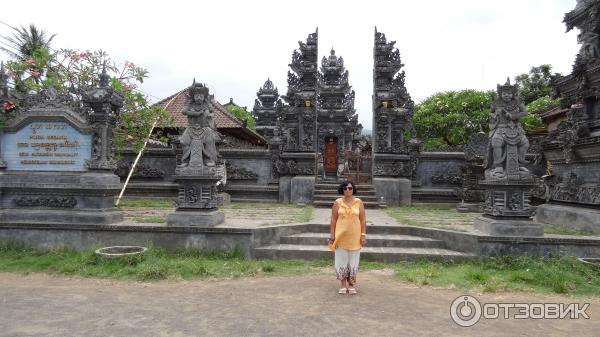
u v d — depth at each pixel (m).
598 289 7.18
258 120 34.78
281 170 18.06
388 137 18.27
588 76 11.36
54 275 7.96
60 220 9.59
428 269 8.25
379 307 6.13
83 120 9.81
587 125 11.17
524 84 33.03
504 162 9.32
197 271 7.98
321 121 22.81
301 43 18.81
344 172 20.58
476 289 7.18
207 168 9.62
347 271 6.84
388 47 18.91
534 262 8.41
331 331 5.16
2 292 6.87
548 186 12.73
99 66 13.60
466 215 14.00
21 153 9.88
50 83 12.24
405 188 17.56
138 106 14.16
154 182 18.11
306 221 11.37
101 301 6.39
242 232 9.27
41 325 5.36
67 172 9.80
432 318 5.70
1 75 10.03
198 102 9.76
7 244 9.48
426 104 34.34
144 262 8.25
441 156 17.94
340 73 23.39
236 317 5.67
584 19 11.63
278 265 8.72
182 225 9.44
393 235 10.48
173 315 5.75
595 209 10.19
